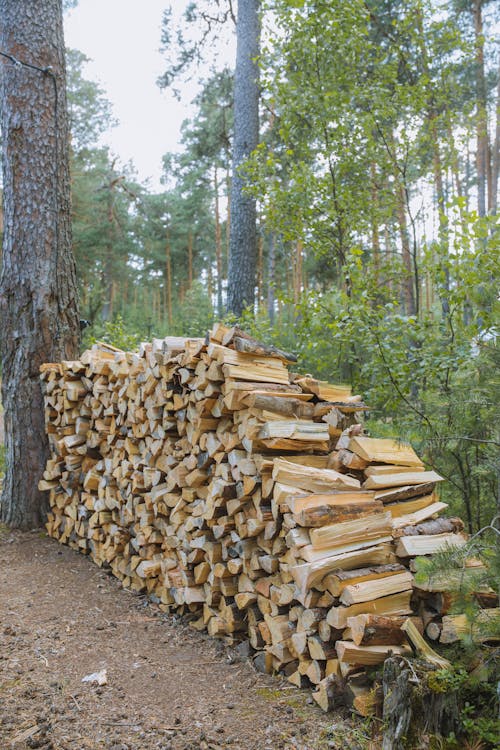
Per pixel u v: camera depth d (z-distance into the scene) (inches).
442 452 137.1
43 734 93.6
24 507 224.4
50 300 227.6
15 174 225.8
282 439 115.5
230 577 132.3
